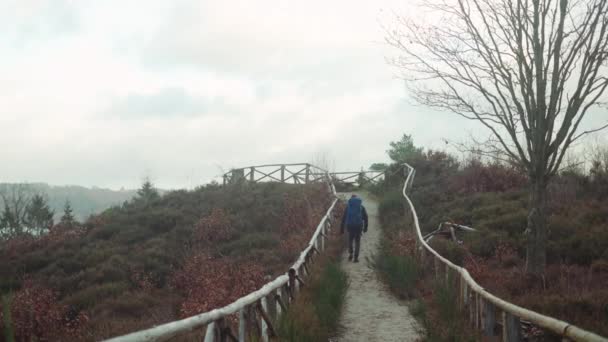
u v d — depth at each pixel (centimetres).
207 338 456
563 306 678
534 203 850
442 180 2209
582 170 1600
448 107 898
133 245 1808
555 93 795
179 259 1625
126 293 1266
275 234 1791
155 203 2447
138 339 322
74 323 1028
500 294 786
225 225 1869
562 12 768
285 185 2617
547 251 1042
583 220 1187
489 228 1299
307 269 1063
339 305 839
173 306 1172
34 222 4172
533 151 837
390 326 781
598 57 755
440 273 1006
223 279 1184
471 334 621
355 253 1348
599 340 383
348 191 3011
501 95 842
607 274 865
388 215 1916
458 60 863
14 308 963
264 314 625
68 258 1711
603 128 798
